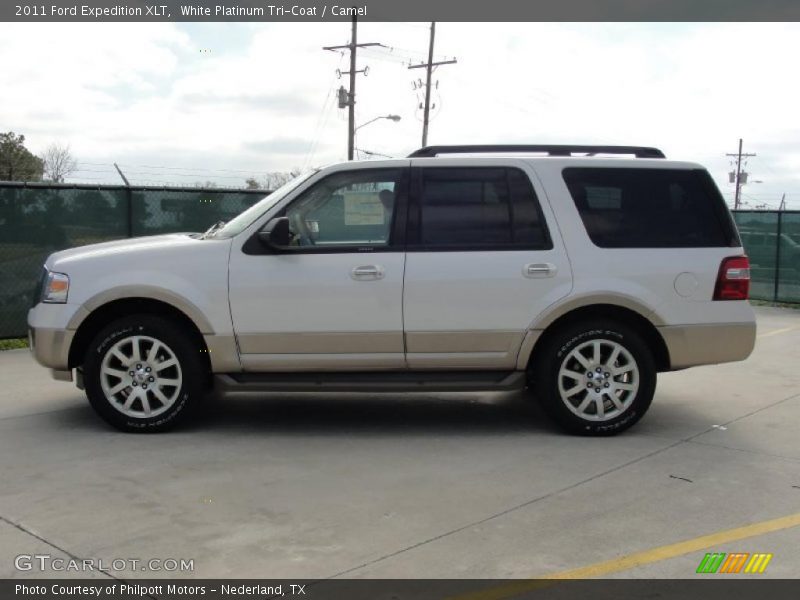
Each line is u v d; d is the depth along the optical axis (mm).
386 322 5984
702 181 6195
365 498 4789
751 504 4719
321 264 5961
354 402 7312
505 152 6406
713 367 9102
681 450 5809
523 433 6270
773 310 14938
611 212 6117
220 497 4793
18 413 6770
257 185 18172
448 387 6113
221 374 6086
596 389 6117
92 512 4539
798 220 15391
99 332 6090
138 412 6141
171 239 6367
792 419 6719
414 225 6055
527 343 6043
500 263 5988
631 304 6004
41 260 10414
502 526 4363
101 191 10805
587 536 4234
